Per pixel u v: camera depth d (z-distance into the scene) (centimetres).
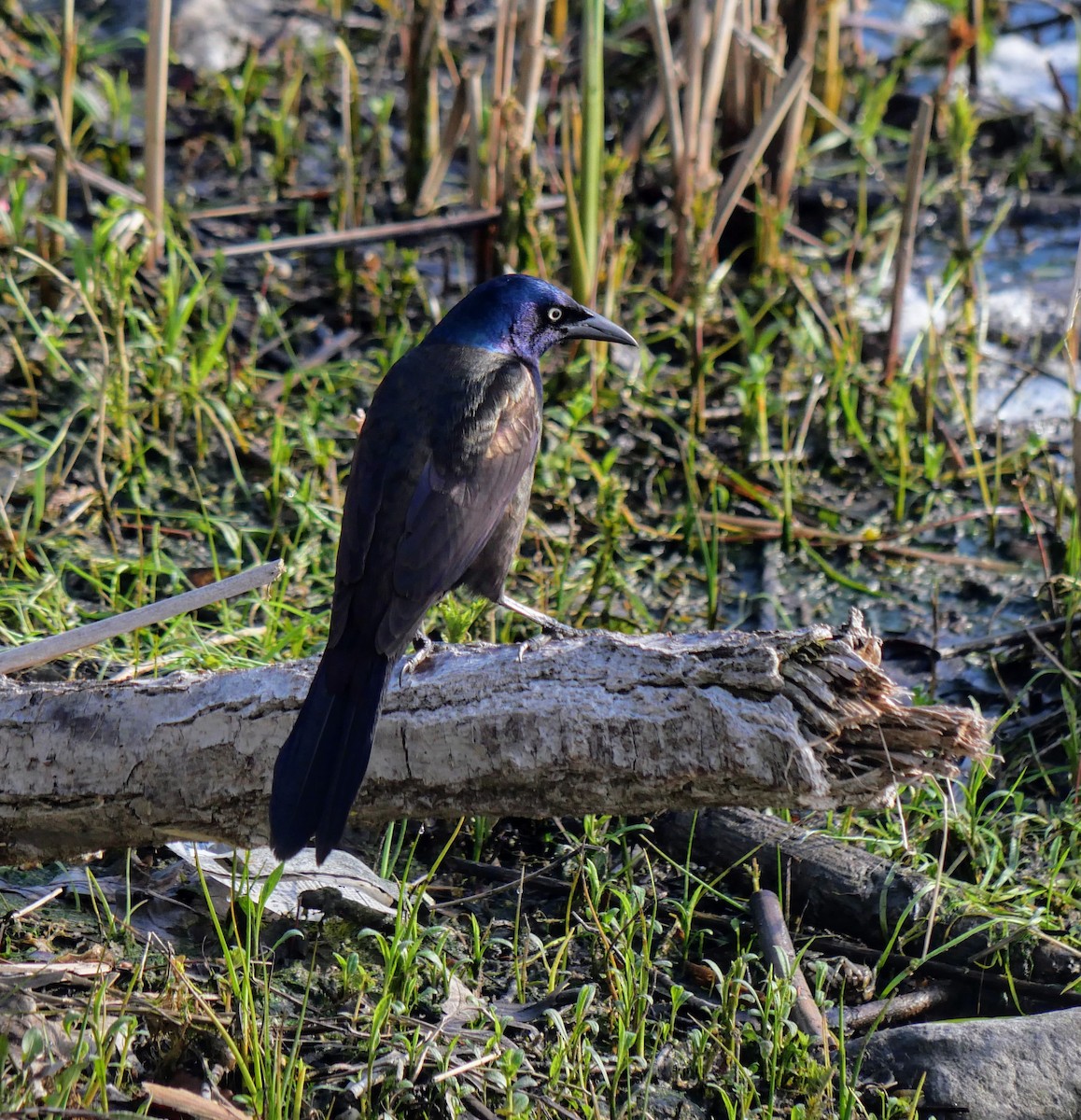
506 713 692
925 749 659
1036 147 1745
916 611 1112
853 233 1623
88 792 725
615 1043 726
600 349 1325
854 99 1822
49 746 723
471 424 812
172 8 1831
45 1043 646
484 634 1008
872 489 1259
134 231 1341
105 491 1123
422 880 812
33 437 1114
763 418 1247
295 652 964
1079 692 998
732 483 1232
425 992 736
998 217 1541
